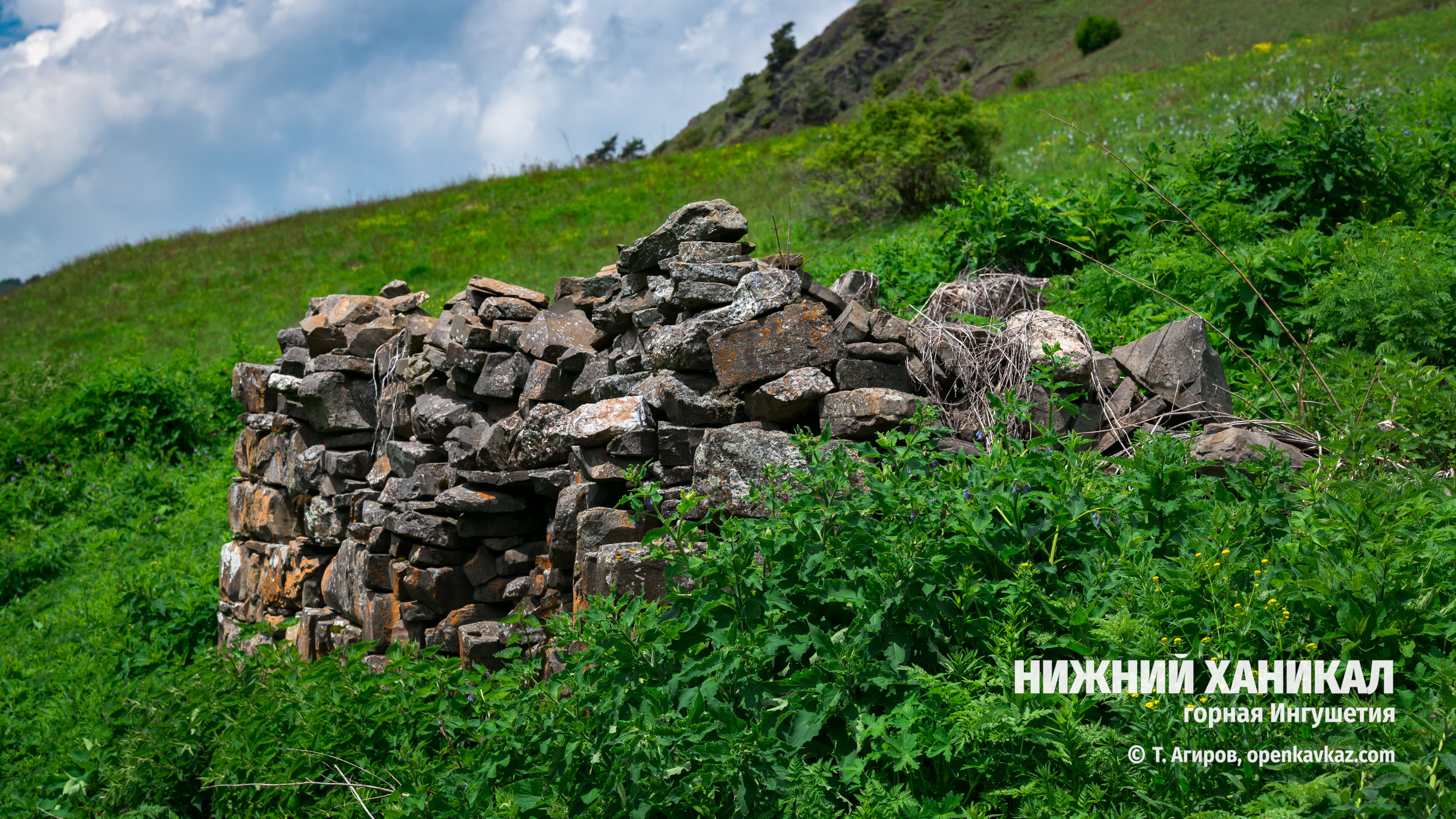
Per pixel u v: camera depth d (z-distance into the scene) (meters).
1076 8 75.25
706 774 2.75
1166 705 2.47
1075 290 6.66
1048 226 7.39
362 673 4.48
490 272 18.22
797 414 4.23
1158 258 6.37
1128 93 17.89
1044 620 3.02
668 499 4.12
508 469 5.08
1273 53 20.61
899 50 85.19
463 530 5.12
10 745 6.37
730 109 96.94
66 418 12.70
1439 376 4.28
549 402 5.14
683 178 22.89
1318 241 6.20
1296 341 5.59
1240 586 2.85
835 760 2.84
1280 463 3.55
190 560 9.33
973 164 12.99
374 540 5.64
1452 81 11.84
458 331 5.57
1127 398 4.51
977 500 3.19
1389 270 5.33
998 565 3.15
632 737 2.80
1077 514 3.13
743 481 3.86
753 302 4.43
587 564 4.09
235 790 4.22
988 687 2.70
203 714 4.79
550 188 25.11
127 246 28.56
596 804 2.93
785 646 3.06
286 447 6.87
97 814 4.44
